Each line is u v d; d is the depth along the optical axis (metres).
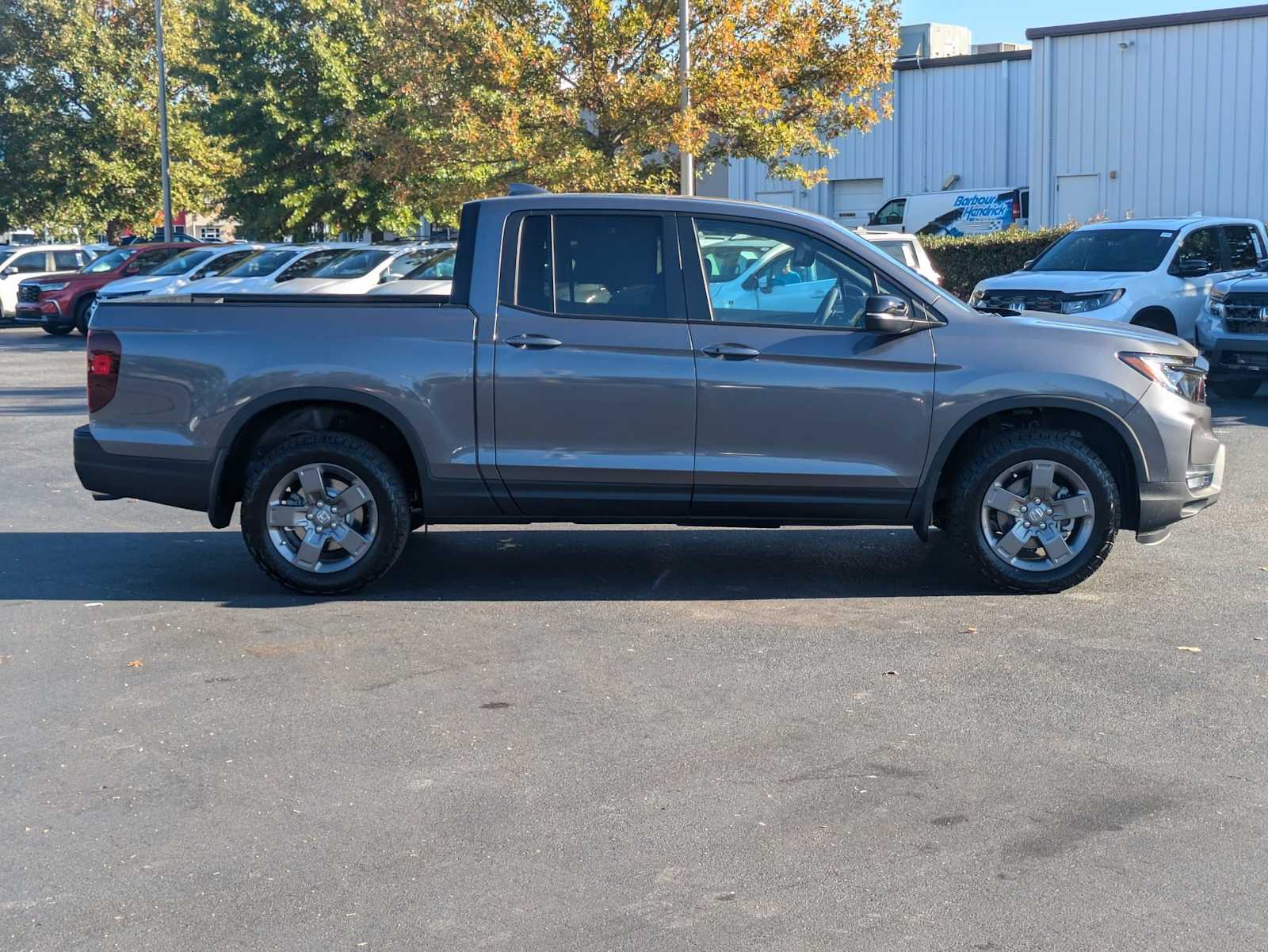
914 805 4.46
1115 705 5.45
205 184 40.56
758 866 4.03
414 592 7.30
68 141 39.78
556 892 3.88
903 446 6.90
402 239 33.75
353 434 7.24
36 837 4.29
